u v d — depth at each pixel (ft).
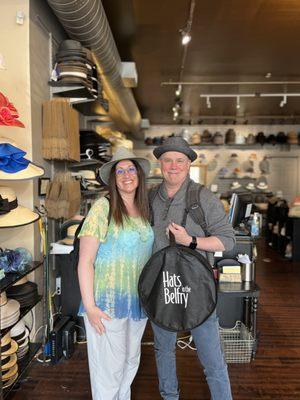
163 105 27.63
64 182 9.74
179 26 13.37
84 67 10.11
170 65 17.93
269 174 35.99
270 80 20.65
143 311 5.72
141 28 13.52
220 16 12.55
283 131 36.19
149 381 7.69
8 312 6.86
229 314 9.78
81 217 10.65
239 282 8.86
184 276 5.28
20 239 8.96
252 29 13.69
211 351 5.68
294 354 8.99
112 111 20.94
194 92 23.45
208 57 16.78
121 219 5.34
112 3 11.48
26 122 8.71
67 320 9.23
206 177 36.19
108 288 5.38
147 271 5.35
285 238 21.45
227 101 26.11
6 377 6.84
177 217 5.62
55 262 10.57
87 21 9.32
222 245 5.45
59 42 11.03
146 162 5.77
